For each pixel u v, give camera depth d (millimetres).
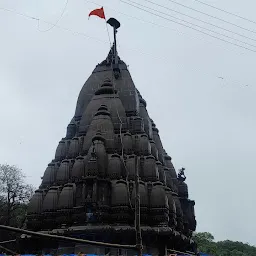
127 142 56031
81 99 65812
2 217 69625
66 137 62031
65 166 55344
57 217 50312
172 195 57812
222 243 171625
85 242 13914
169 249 49375
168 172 61281
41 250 50750
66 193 50750
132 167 52969
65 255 42125
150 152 56594
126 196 49562
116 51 68375
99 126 56688
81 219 48281
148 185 52469
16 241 52469
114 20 69375
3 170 72000
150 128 63781
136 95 63531
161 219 49188
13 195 71375
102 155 52844
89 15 46656
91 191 49156
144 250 46594
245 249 166125
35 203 53938
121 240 46844
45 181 56844
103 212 48031
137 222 17516
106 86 63219
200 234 136375
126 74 65938
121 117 59125
